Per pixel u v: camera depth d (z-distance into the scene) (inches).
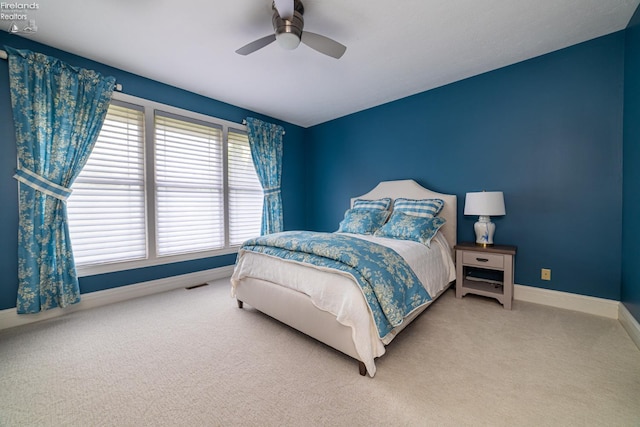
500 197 100.6
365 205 139.9
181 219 128.9
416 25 82.0
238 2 72.1
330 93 132.8
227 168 145.9
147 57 99.1
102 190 105.2
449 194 124.0
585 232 93.0
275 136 167.2
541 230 101.3
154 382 58.5
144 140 114.9
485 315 91.4
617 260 87.7
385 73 112.3
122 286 109.7
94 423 47.4
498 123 109.8
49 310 91.9
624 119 84.6
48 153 89.3
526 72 102.8
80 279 99.7
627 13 77.5
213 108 139.2
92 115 98.2
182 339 77.4
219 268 142.9
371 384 57.5
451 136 122.6
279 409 50.7
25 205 86.4
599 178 90.3
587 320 86.4
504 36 88.0
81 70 95.8
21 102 85.0
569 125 95.0
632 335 73.7
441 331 80.3
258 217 162.9
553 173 98.4
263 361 66.4
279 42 73.0
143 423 47.4
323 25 81.7
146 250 117.0
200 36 87.0
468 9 75.3
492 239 106.4
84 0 70.4
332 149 174.9
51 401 52.7
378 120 149.7
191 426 46.9
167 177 123.4
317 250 73.1
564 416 48.1
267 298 83.6
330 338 66.0
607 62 88.0
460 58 101.2
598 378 58.0
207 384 57.9
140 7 73.5
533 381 57.6
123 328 84.3
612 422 46.5
